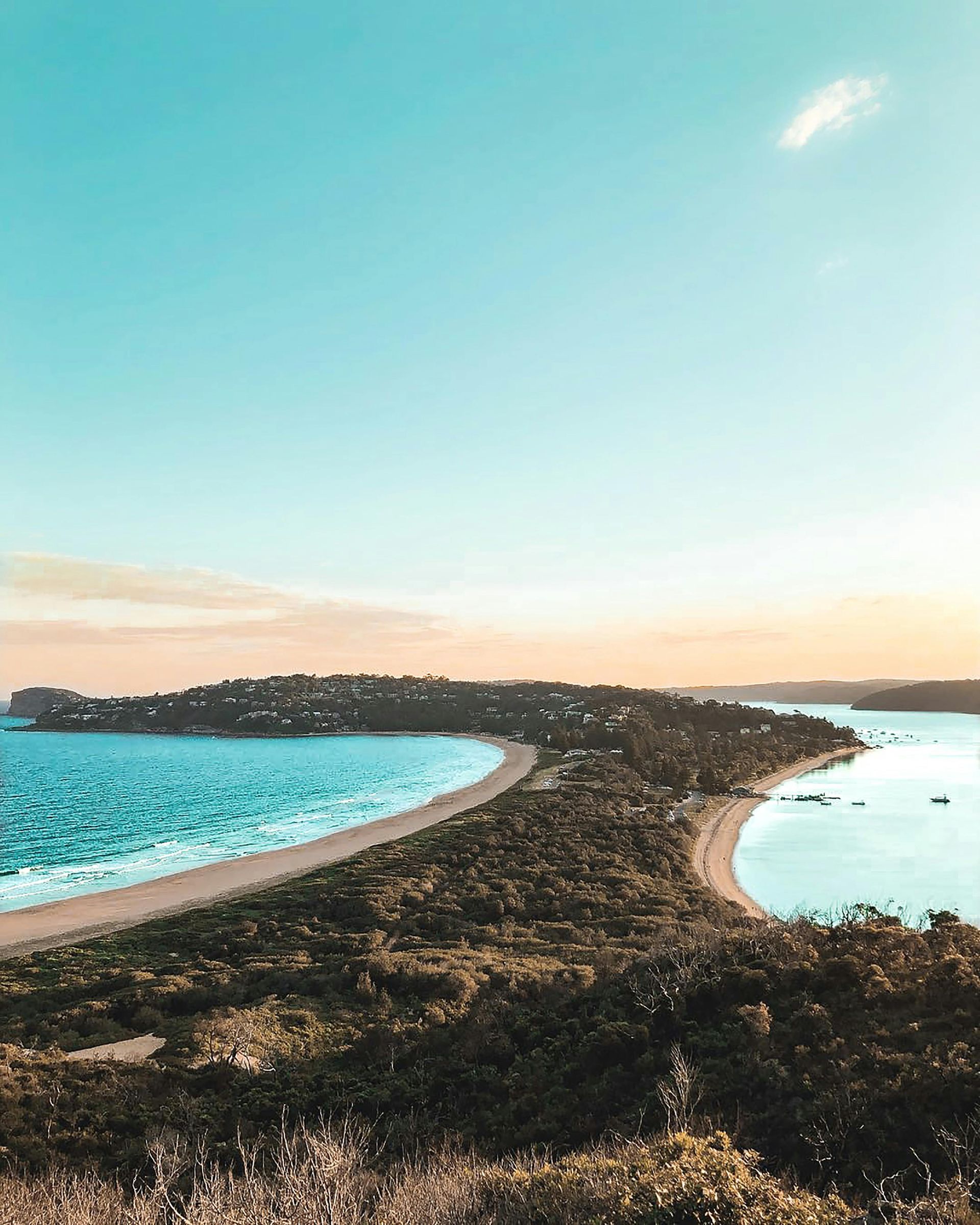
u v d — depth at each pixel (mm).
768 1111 14492
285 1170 11984
